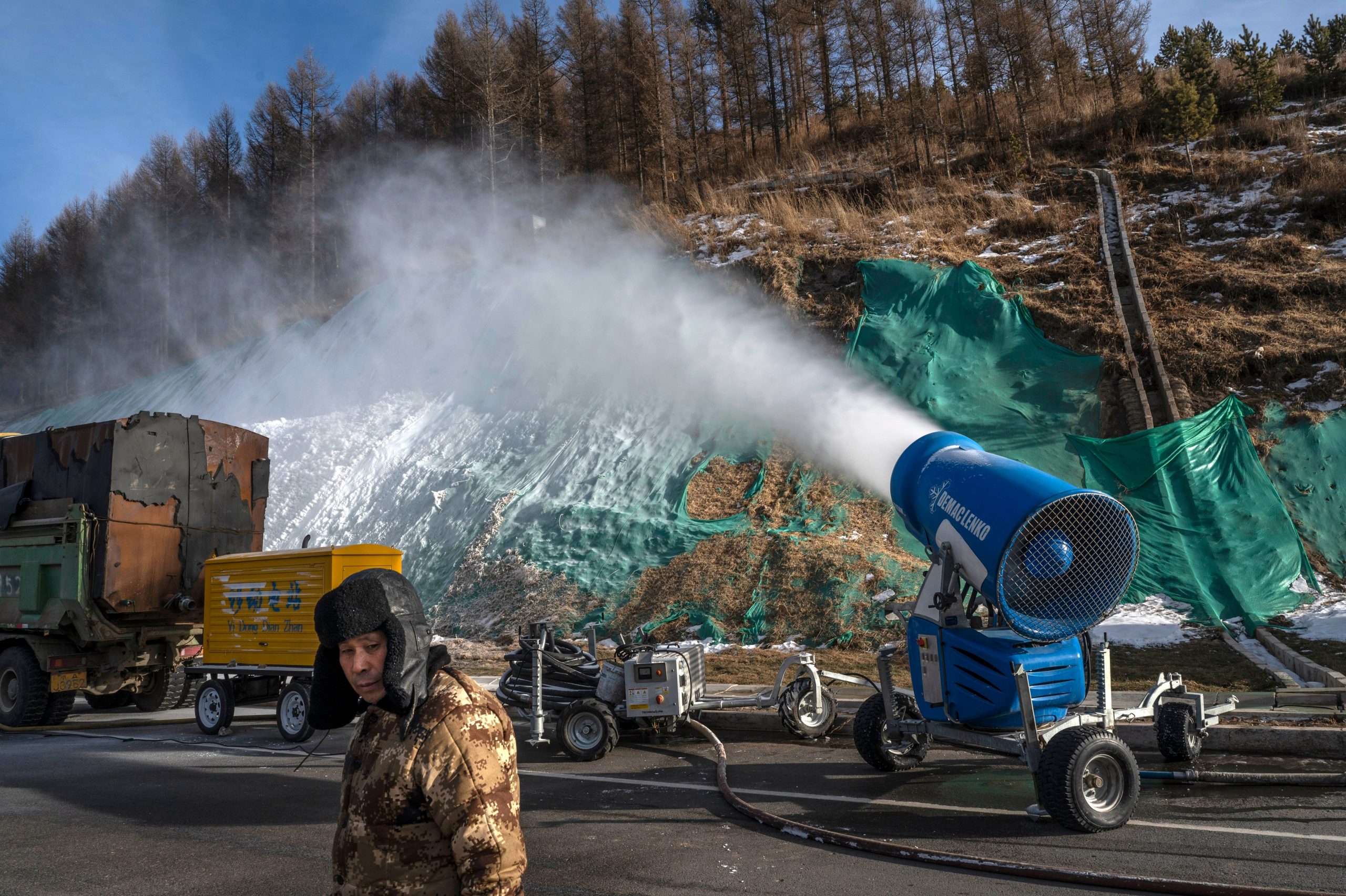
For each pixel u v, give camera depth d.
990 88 47.53
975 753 8.60
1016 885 4.74
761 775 7.85
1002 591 6.29
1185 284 23.72
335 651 1.95
